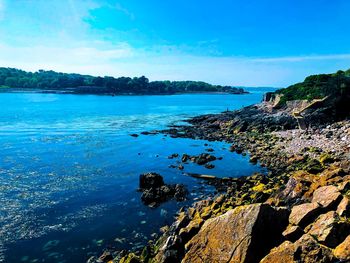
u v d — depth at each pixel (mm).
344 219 14297
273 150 42281
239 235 13992
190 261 14758
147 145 51625
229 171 35812
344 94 56281
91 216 24078
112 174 34812
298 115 58688
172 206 26000
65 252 19125
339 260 11766
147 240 20484
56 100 172375
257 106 93562
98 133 63625
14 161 39375
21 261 18203
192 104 159250
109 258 18188
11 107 120938
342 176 20828
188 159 41594
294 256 12172
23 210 24828
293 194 19469
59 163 38938
